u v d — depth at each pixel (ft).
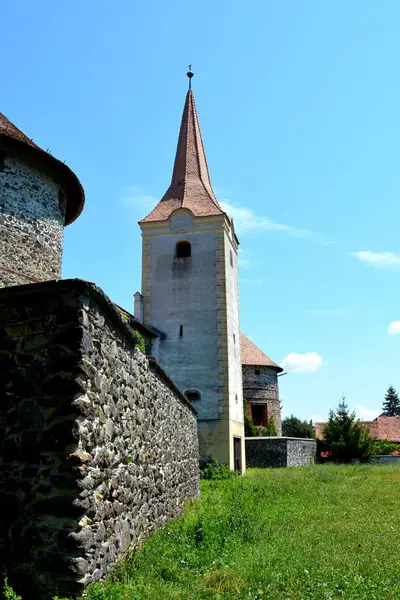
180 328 85.71
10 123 39.93
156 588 18.53
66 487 18.11
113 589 17.13
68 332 19.51
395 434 161.27
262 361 125.39
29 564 17.80
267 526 32.12
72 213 48.73
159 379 34.53
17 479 18.79
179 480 39.96
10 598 15.79
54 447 18.53
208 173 103.91
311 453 117.39
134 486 25.70
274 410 124.77
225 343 83.87
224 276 86.79
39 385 19.39
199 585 19.45
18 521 18.37
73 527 17.79
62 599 16.08
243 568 21.67
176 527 30.14
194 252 88.63
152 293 88.12
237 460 84.94
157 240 90.33
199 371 83.20
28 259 38.96
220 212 89.45
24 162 39.65
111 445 22.27
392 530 31.01
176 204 93.71
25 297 20.40
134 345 27.53
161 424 34.40
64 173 42.50
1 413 19.66
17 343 20.16
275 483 60.29
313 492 51.19
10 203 38.17
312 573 21.25
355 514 37.73
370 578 20.90
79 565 17.35
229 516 32.55
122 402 24.64
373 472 83.92
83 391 19.17
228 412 80.59
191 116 106.22
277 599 18.17
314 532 30.30
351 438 121.19
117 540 21.76
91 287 19.81
